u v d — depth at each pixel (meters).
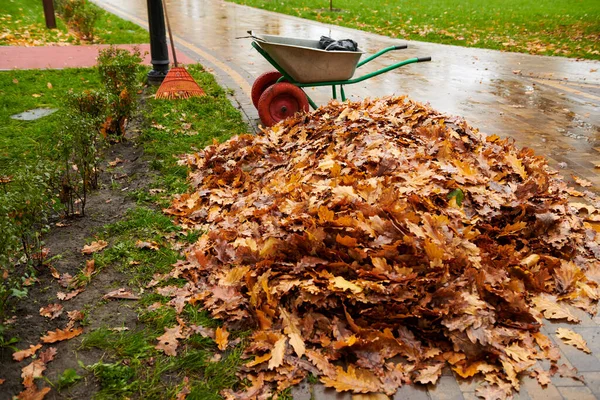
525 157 3.42
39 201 2.53
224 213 2.93
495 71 6.82
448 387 1.87
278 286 2.23
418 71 6.79
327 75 4.19
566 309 2.27
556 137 4.30
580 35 9.34
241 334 2.10
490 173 2.98
